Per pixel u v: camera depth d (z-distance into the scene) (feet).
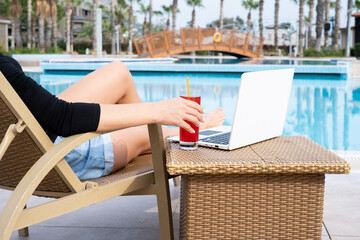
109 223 6.46
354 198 7.41
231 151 4.39
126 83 5.17
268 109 4.78
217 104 23.86
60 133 4.04
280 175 4.04
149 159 5.70
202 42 61.67
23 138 3.97
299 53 103.50
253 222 4.11
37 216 3.86
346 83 33.45
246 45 64.13
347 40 83.66
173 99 4.29
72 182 4.18
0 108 3.76
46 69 42.37
